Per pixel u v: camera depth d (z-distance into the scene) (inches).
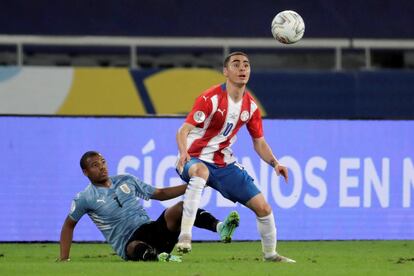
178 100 2436.0
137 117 1855.3
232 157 1332.4
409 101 2517.2
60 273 1159.0
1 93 2415.1
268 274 1139.9
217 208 1851.6
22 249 1712.6
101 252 1636.3
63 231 1362.0
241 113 1317.7
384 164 1894.7
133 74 2439.7
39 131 1845.5
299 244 1807.3
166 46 2800.2
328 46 2805.1
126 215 1346.0
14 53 2768.2
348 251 1659.7
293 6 2829.7
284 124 1871.3
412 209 1898.4
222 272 1154.7
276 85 2479.1
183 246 1235.9
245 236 1868.8
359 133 1888.5
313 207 1876.2
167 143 1857.8
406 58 2854.3
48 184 1847.9
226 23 2815.0
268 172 1860.2
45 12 2787.9
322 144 1879.9
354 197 1886.1
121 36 2795.3
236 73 1295.5
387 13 2834.6
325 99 2495.1
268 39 2812.5
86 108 2433.6
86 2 2805.1
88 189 1350.9
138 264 1257.4
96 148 1852.9
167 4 2824.8
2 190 1839.3
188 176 1290.6
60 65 2783.0
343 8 2824.8
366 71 2508.6
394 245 1790.1
